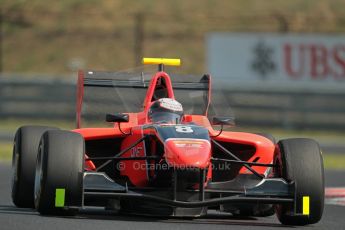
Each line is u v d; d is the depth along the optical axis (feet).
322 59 381.81
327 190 152.35
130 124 100.17
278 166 93.81
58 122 349.82
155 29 495.82
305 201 89.10
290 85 380.99
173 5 521.65
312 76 381.40
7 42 491.72
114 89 116.26
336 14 506.89
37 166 92.22
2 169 179.93
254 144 98.84
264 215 106.22
